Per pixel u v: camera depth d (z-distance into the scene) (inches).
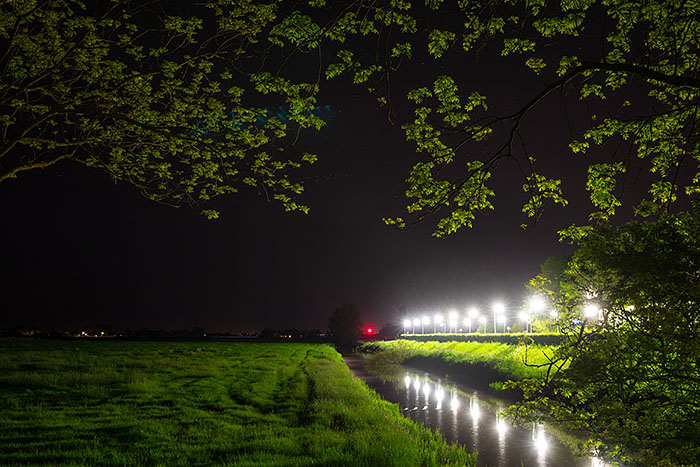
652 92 316.8
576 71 218.1
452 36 274.8
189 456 460.4
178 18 410.0
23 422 615.2
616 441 304.0
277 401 821.2
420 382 1327.5
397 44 266.4
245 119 410.3
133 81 437.7
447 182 270.2
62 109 399.2
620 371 300.0
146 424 604.1
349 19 253.4
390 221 283.4
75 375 1058.1
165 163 468.1
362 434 525.0
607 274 327.0
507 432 651.5
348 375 1263.5
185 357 1838.1
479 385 1179.9
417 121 280.7
